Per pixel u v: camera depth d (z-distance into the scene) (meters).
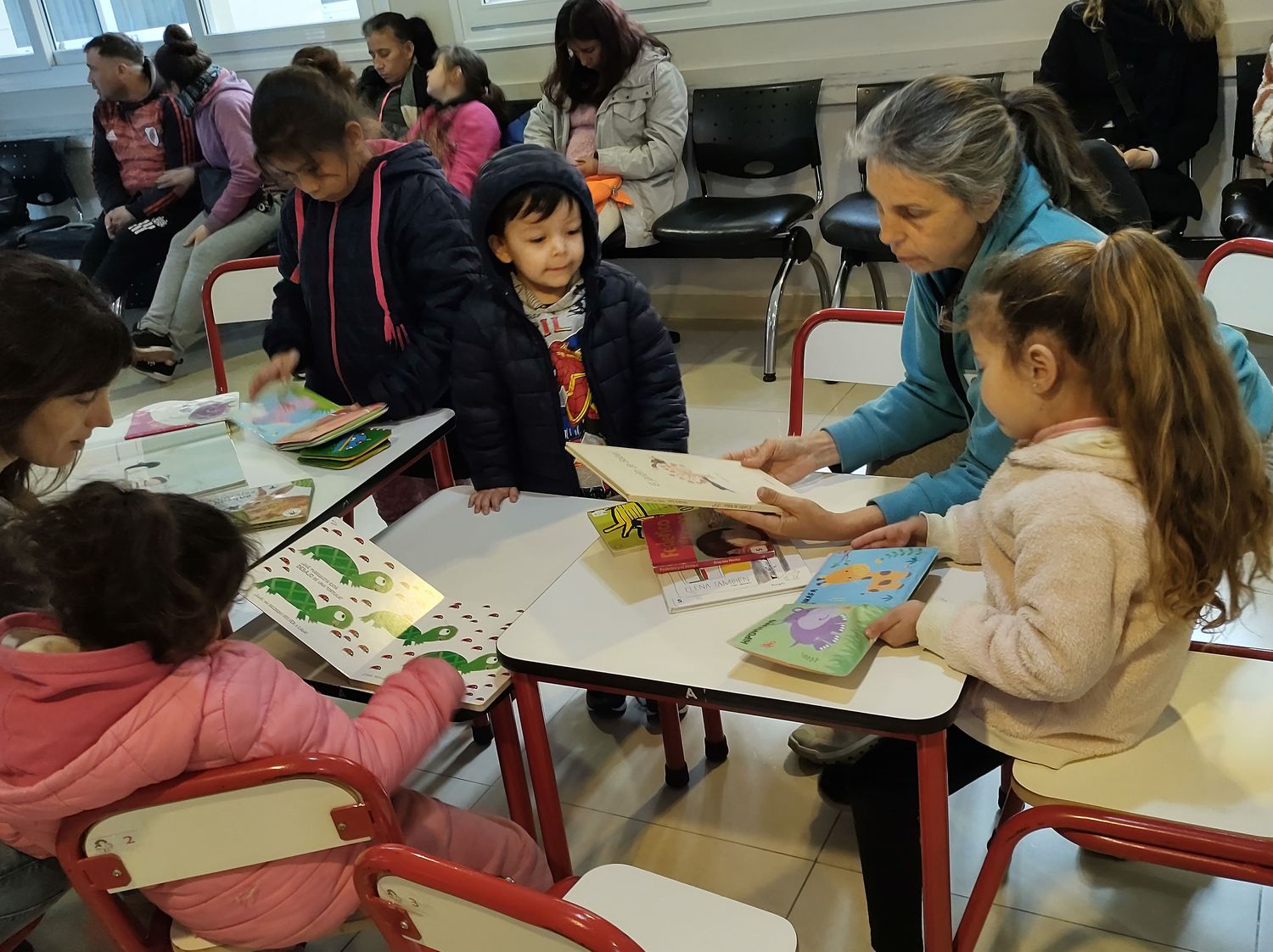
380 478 1.78
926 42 3.61
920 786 1.12
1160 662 1.10
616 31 3.62
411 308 2.13
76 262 5.31
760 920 1.07
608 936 0.79
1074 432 1.08
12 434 1.25
